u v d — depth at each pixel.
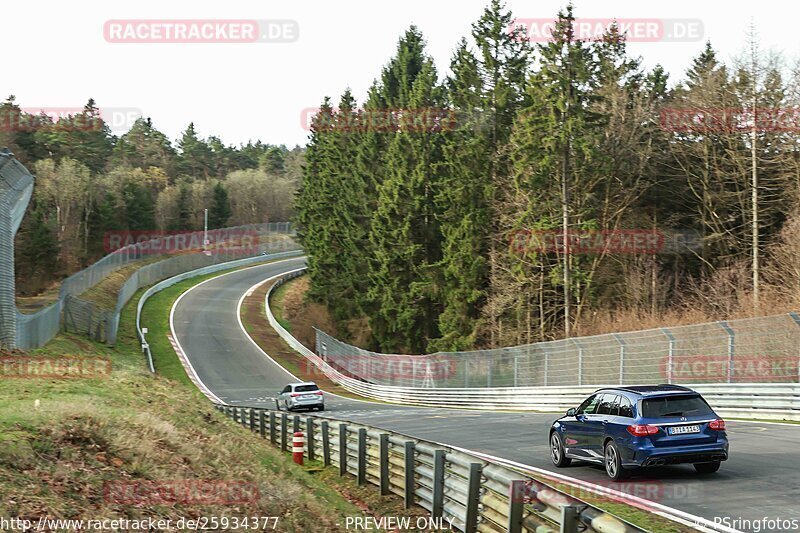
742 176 50.44
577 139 46.06
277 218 161.12
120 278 83.19
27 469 8.85
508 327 53.97
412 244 63.22
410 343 65.31
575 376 35.22
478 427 25.91
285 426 22.94
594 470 15.88
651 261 52.06
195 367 61.19
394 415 36.09
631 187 52.31
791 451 16.34
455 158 57.62
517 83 58.16
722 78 48.97
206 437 14.37
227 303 87.50
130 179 122.94
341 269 79.81
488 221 56.16
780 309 39.41
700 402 14.37
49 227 102.00
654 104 53.97
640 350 31.69
